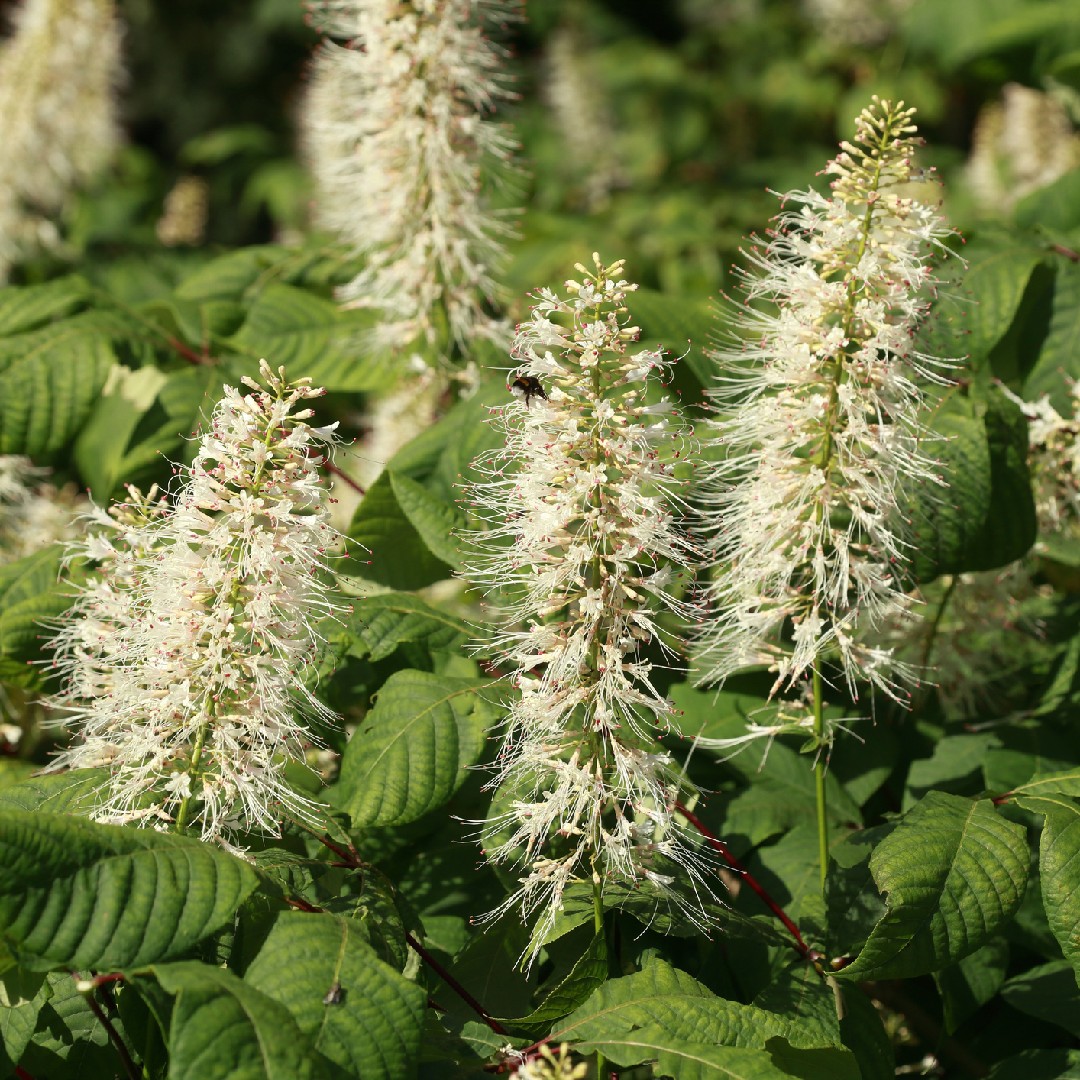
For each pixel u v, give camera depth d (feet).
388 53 5.74
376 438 6.40
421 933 4.97
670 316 5.61
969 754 5.47
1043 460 5.54
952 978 5.16
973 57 9.42
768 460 4.93
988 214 9.71
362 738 5.03
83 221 9.27
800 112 13.62
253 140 12.75
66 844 4.54
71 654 5.31
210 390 5.76
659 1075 4.70
